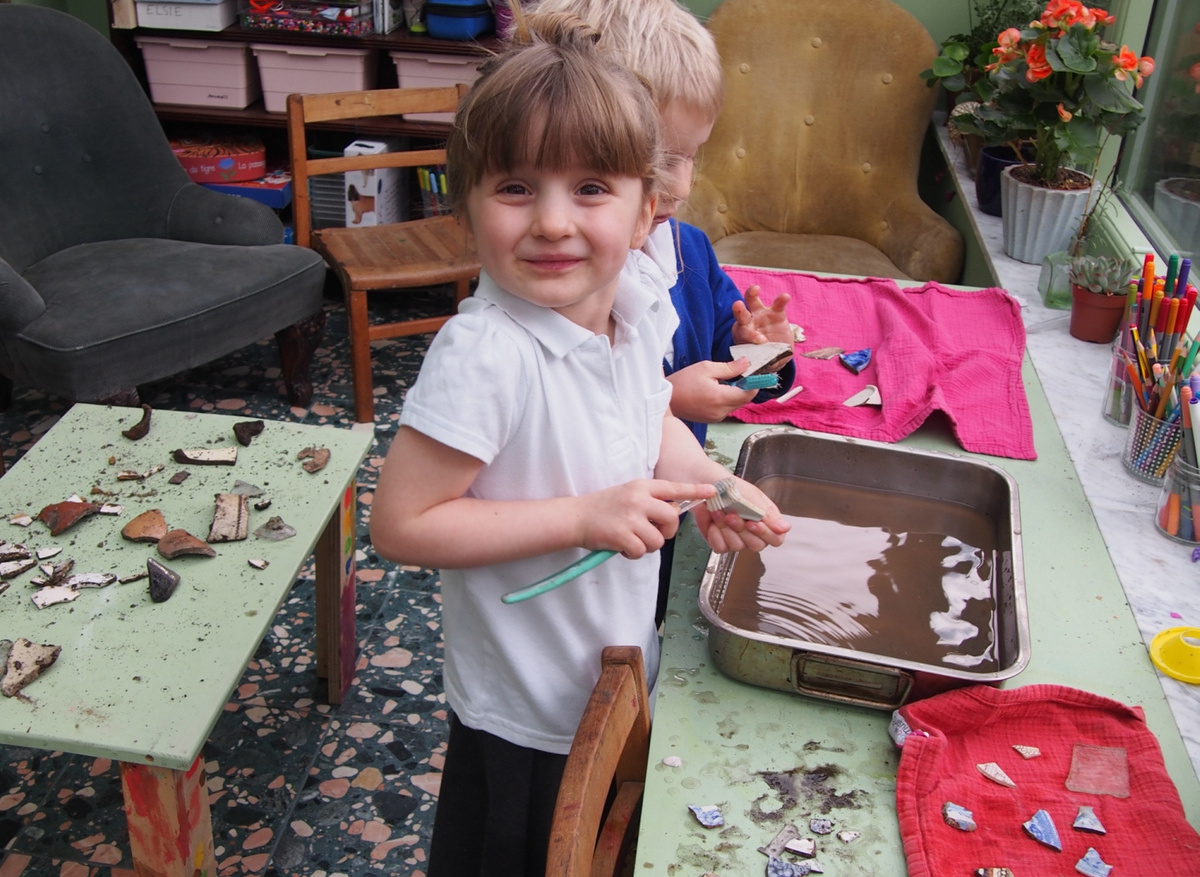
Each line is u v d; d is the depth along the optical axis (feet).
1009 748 3.15
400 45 9.53
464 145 2.60
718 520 3.17
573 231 2.55
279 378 9.52
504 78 2.51
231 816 5.42
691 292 4.17
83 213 8.61
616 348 3.05
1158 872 2.77
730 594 3.69
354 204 9.98
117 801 5.42
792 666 3.26
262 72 9.83
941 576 3.89
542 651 3.27
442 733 6.02
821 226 10.22
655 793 2.98
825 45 9.83
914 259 9.41
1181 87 7.16
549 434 2.86
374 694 6.25
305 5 9.49
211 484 4.97
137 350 7.43
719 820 2.90
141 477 4.96
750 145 10.03
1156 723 3.33
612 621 3.28
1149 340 4.84
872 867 2.80
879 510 4.28
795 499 4.33
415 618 6.87
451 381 2.66
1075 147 7.00
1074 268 6.15
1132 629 3.76
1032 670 3.52
